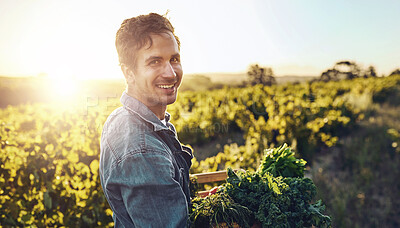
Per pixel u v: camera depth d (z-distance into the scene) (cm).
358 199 507
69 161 359
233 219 131
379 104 1282
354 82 2023
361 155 648
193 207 138
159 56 118
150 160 107
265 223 131
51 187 316
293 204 141
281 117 718
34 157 351
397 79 1664
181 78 128
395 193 528
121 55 123
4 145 404
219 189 150
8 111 1505
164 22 121
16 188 338
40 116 963
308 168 607
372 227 452
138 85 122
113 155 112
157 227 104
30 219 299
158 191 105
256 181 146
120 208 115
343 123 787
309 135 654
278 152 173
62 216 305
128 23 120
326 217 142
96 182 323
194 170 363
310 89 1504
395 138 723
